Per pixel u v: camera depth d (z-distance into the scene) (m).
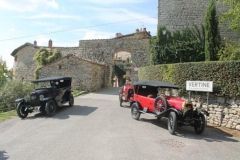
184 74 10.55
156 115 8.37
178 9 19.36
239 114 8.31
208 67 9.41
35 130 7.58
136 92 10.16
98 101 15.05
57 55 27.14
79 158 5.12
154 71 13.58
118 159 5.11
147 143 6.38
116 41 26.28
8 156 5.22
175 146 6.25
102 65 23.05
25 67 30.86
